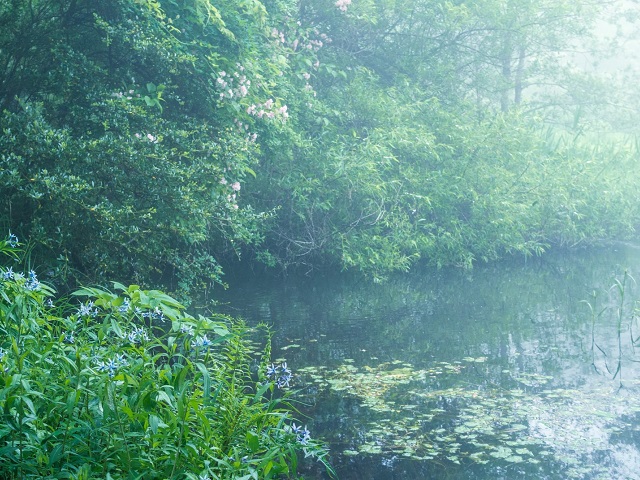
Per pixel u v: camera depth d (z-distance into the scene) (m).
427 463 4.61
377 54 14.89
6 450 2.91
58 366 3.47
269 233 11.87
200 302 9.29
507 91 17.92
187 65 8.38
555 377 6.39
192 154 8.23
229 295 9.96
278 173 11.62
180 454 3.12
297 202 11.54
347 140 12.39
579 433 5.10
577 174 14.32
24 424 3.05
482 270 12.39
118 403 3.21
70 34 8.27
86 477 2.77
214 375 4.09
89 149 7.19
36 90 8.12
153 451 3.17
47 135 6.93
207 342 3.71
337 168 11.59
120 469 3.07
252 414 3.73
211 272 8.52
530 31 16.42
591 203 14.38
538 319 8.61
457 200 13.15
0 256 7.19
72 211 6.94
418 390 6.05
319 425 5.28
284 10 11.02
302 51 12.79
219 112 8.67
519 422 5.33
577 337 7.77
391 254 11.62
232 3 9.06
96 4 8.18
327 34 13.92
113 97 7.73
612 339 7.66
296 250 11.87
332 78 13.62
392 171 12.85
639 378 6.33
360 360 6.90
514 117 14.55
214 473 3.23
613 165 16.08
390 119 12.97
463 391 6.02
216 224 8.88
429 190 12.74
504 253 13.90
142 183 7.46
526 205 13.23
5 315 3.68
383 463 4.62
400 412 5.54
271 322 8.39
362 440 4.99
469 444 4.92
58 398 3.20
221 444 3.45
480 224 13.16
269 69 10.11
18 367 3.25
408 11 14.59
